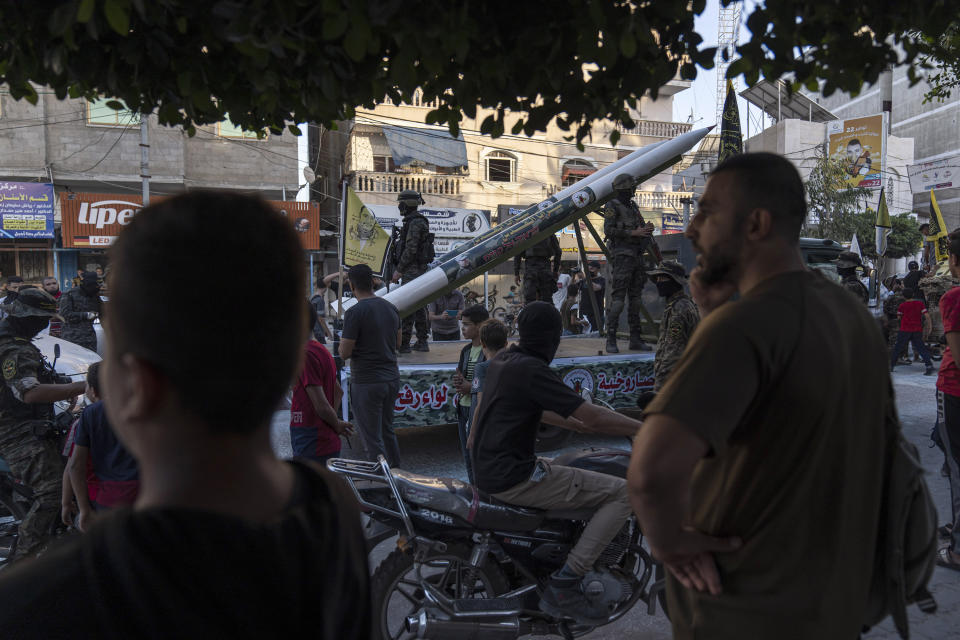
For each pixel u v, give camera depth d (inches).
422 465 242.2
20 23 71.3
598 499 111.0
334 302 480.1
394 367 209.0
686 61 81.8
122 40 74.3
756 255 57.1
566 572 109.4
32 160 749.3
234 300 25.5
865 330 56.4
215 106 101.0
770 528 51.8
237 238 26.3
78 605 23.1
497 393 111.0
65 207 728.3
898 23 76.7
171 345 25.0
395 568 110.8
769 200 56.0
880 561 58.3
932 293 414.3
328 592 29.0
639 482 48.9
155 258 25.2
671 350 203.6
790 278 55.0
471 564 110.1
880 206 744.3
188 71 80.7
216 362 25.3
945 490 202.5
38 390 137.6
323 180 1086.4
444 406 241.0
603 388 264.7
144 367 25.6
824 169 1133.1
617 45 73.9
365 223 278.8
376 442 206.7
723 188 58.3
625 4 74.1
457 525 108.8
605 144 1030.4
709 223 59.3
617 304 289.0
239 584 25.1
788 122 1448.1
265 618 25.8
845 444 52.3
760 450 51.6
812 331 51.3
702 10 75.8
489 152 981.2
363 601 32.5
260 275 26.5
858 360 54.9
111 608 23.3
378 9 60.5
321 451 163.0
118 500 121.6
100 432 121.3
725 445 48.4
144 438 26.9
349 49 64.2
